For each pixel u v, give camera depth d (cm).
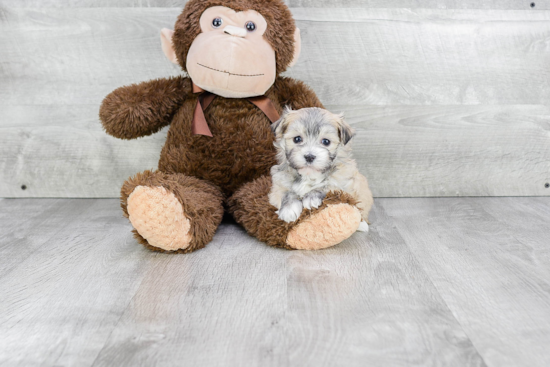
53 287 151
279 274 160
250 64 187
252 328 126
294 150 174
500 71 251
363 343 119
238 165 208
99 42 247
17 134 256
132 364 112
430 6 245
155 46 248
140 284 152
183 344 119
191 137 208
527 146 258
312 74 249
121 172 261
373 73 250
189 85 214
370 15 245
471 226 210
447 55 249
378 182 261
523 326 127
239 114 206
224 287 150
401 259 173
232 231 204
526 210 235
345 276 158
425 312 134
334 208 171
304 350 117
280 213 178
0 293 146
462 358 113
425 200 255
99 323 129
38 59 248
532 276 158
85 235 200
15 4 243
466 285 151
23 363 112
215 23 191
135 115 206
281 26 198
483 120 255
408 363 112
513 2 245
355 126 255
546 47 249
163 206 167
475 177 261
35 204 249
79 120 254
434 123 255
